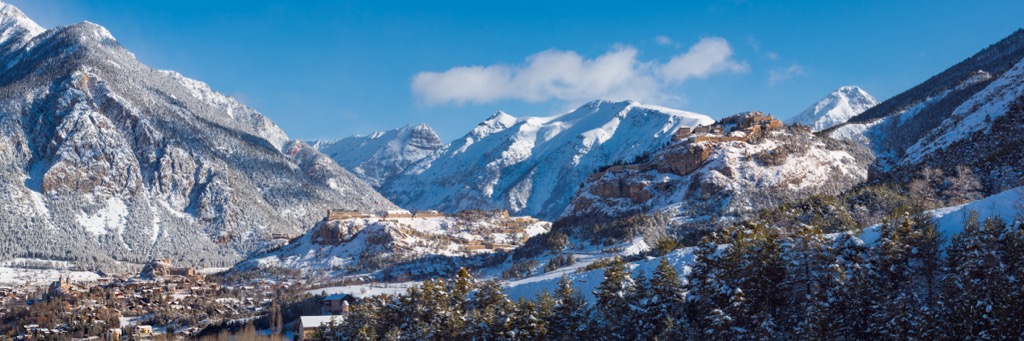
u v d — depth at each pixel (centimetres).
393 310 18488
